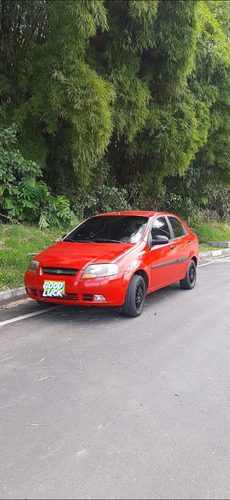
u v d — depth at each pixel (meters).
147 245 6.45
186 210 17.03
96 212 13.41
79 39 9.38
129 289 5.82
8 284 7.56
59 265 5.71
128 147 12.99
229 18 17.16
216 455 2.78
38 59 9.95
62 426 3.11
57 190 12.23
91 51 10.77
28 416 3.25
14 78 10.47
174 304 6.85
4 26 10.36
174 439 2.95
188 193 17.67
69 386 3.75
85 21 8.91
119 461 2.70
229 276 9.63
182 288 8.15
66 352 4.58
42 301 6.41
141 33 10.34
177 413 3.31
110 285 5.54
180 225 8.13
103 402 3.47
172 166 13.36
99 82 9.65
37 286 5.79
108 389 3.71
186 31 10.91
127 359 4.40
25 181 10.54
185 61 11.36
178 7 10.50
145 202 15.20
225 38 16.19
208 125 14.27
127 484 2.49
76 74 9.44
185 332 5.36
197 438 2.97
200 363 4.35
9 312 6.30
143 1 9.54
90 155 10.88
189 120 12.88
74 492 2.42
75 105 9.33
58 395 3.59
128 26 10.45
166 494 2.41
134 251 6.10
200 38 13.68
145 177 14.45
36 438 2.96
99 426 3.11
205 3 15.25
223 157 16.38
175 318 6.00
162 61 11.60
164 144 12.62
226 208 20.42
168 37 10.79
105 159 13.22
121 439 2.94
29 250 9.11
